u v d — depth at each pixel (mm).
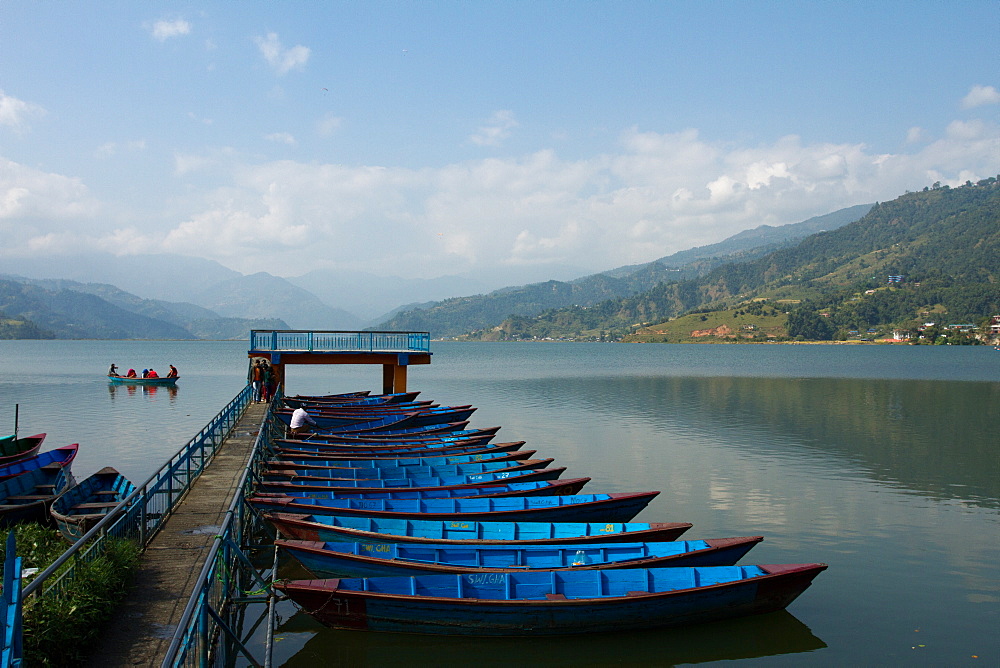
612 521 19609
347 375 98125
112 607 10305
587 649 13812
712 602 14258
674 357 176875
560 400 61031
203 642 9242
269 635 11914
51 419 45812
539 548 15656
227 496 17672
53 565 8992
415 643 13672
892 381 86500
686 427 43688
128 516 13039
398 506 18672
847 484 27750
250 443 25703
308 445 26797
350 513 17578
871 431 42281
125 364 128125
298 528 16484
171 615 10414
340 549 15156
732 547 15688
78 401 57844
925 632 14875
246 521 17547
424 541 15617
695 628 14367
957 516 23219
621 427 43531
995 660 13727
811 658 13812
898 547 20078
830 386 78375
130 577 11492
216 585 11477
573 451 34906
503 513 18266
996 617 15570
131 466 29844
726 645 14328
